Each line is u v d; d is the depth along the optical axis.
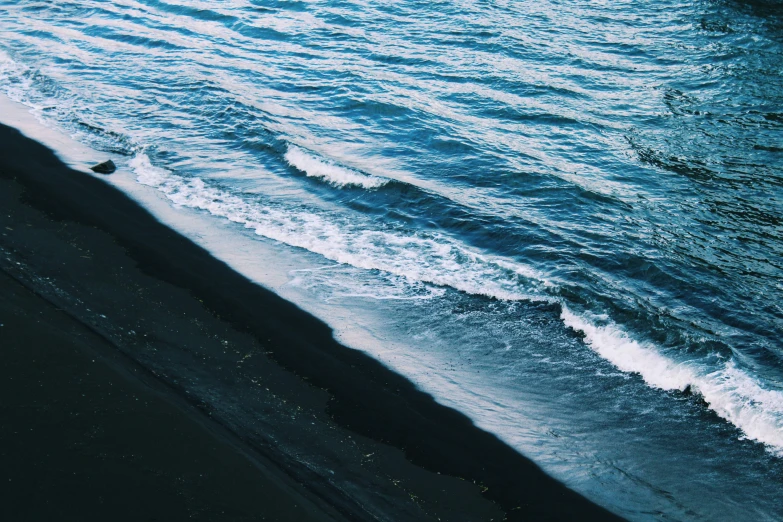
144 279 14.99
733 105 25.86
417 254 16.94
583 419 12.48
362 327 14.45
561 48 30.73
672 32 32.44
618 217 18.89
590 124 24.16
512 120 24.39
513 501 10.72
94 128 22.02
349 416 12.02
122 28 31.89
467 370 13.50
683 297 16.00
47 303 13.25
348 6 35.12
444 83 27.09
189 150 21.34
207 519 9.12
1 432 9.79
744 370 13.46
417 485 10.80
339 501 10.19
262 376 12.68
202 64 28.08
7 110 22.77
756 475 11.48
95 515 8.86
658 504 10.90
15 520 8.65
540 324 14.84
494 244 17.62
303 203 18.92
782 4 34.59
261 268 16.05
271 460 10.66
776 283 16.55
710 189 20.50
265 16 33.91
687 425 12.42
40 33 30.83
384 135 23.12
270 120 23.42
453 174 20.84
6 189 17.73
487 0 36.03
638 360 13.80
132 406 10.68
